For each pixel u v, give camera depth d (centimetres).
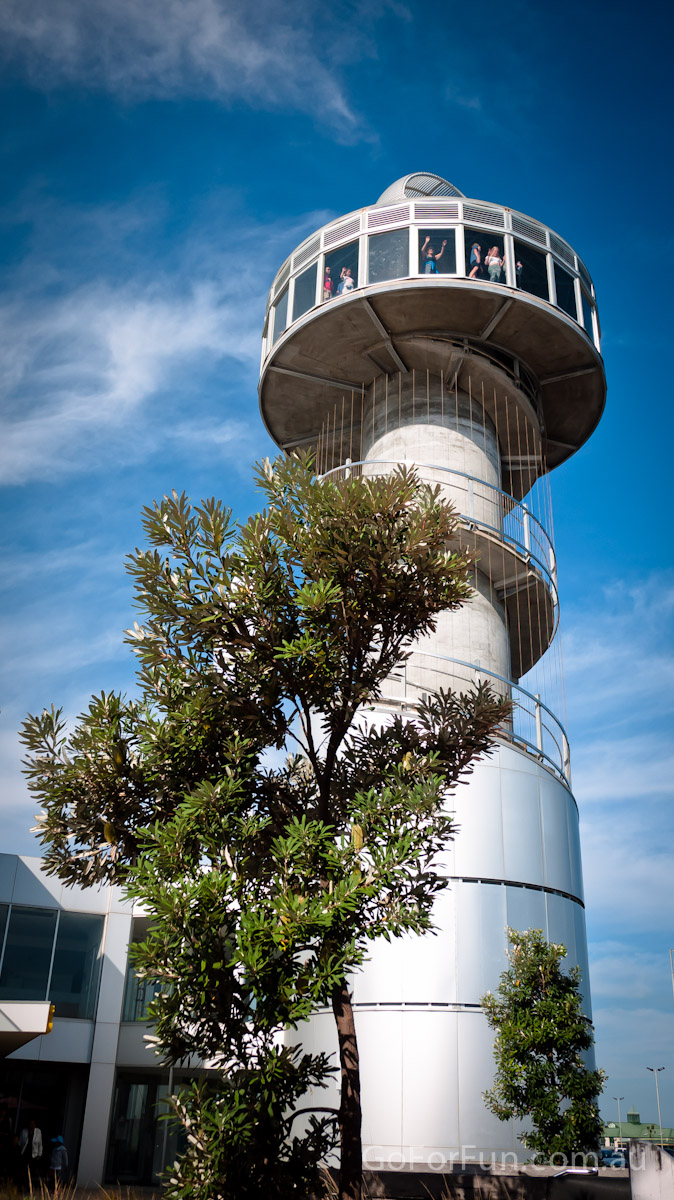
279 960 845
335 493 1030
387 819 936
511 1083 1536
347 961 854
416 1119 1783
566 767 2373
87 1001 2575
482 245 2670
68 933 2612
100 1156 2431
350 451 3189
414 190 3066
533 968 1608
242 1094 862
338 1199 868
